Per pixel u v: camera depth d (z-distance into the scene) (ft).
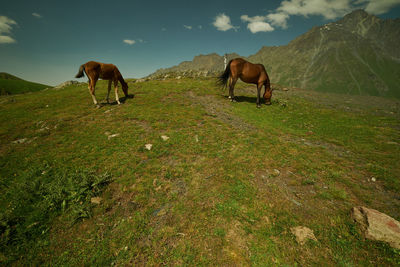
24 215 14.93
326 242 12.53
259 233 13.20
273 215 14.75
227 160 22.43
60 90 78.79
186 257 11.80
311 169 20.98
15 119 37.04
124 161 21.99
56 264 11.82
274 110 47.91
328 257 11.62
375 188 18.17
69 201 16.16
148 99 49.88
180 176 19.56
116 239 13.28
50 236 13.62
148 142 26.55
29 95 73.82
